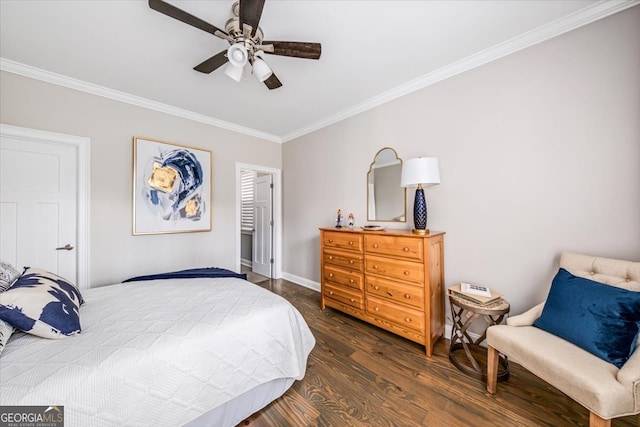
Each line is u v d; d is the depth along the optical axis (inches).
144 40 70.7
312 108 118.2
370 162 111.8
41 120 85.2
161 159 112.4
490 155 77.4
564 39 64.8
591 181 61.7
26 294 43.2
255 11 50.2
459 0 57.4
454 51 76.6
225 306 58.6
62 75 88.0
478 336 82.2
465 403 56.9
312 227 141.9
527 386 62.3
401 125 100.0
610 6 58.1
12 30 66.0
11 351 38.8
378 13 61.0
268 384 56.7
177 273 89.4
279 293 134.7
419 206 81.4
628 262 51.6
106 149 98.7
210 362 46.3
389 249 84.9
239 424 51.6
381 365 71.6
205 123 128.1
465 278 83.3
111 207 99.8
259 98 107.3
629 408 38.0
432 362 72.9
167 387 41.1
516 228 72.9
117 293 67.4
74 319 46.2
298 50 62.6
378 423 51.7
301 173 148.4
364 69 86.0
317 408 55.9
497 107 75.8
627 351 43.0
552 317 53.9
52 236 89.7
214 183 131.5
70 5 57.9
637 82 56.2
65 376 34.4
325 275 110.3
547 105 67.5
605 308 46.6
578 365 43.4
